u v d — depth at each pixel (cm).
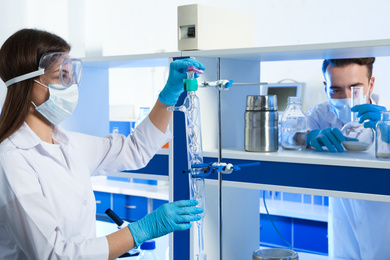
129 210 447
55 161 172
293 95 359
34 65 165
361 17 363
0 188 151
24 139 164
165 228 155
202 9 207
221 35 219
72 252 149
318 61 373
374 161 171
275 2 403
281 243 379
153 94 480
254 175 198
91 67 267
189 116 145
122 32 498
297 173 188
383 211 258
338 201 273
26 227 149
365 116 202
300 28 393
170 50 466
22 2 446
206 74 213
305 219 363
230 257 230
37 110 170
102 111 277
